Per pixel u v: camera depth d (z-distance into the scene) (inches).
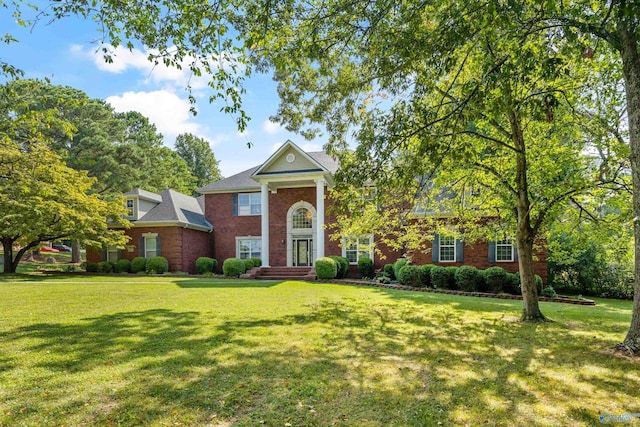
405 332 277.0
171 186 1715.1
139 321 296.2
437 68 225.6
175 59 254.7
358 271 821.9
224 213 959.6
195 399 150.8
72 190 767.1
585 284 713.0
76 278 737.6
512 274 609.0
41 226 746.2
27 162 436.5
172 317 315.3
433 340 252.8
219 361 197.9
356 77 326.6
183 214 913.5
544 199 342.3
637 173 210.2
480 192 416.5
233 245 948.0
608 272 692.7
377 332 274.7
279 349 223.3
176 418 135.1
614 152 340.8
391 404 149.3
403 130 234.5
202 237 948.6
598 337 265.6
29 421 130.8
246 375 178.2
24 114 304.7
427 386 168.1
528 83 236.7
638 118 209.0
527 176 358.9
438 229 498.3
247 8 228.7
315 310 364.8
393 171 246.7
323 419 136.4
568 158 340.2
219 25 242.2
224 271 789.2
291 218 895.7
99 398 150.1
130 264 875.4
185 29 242.4
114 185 1173.1
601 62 314.0
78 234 792.9
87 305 374.0
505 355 217.8
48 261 1275.8
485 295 567.2
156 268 840.3
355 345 235.9
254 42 231.0
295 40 253.9
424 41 214.7
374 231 449.4
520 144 326.3
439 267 643.5
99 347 219.5
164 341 235.8
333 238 512.7
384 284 674.8
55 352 208.4
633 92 210.1
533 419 136.8
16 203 669.9
